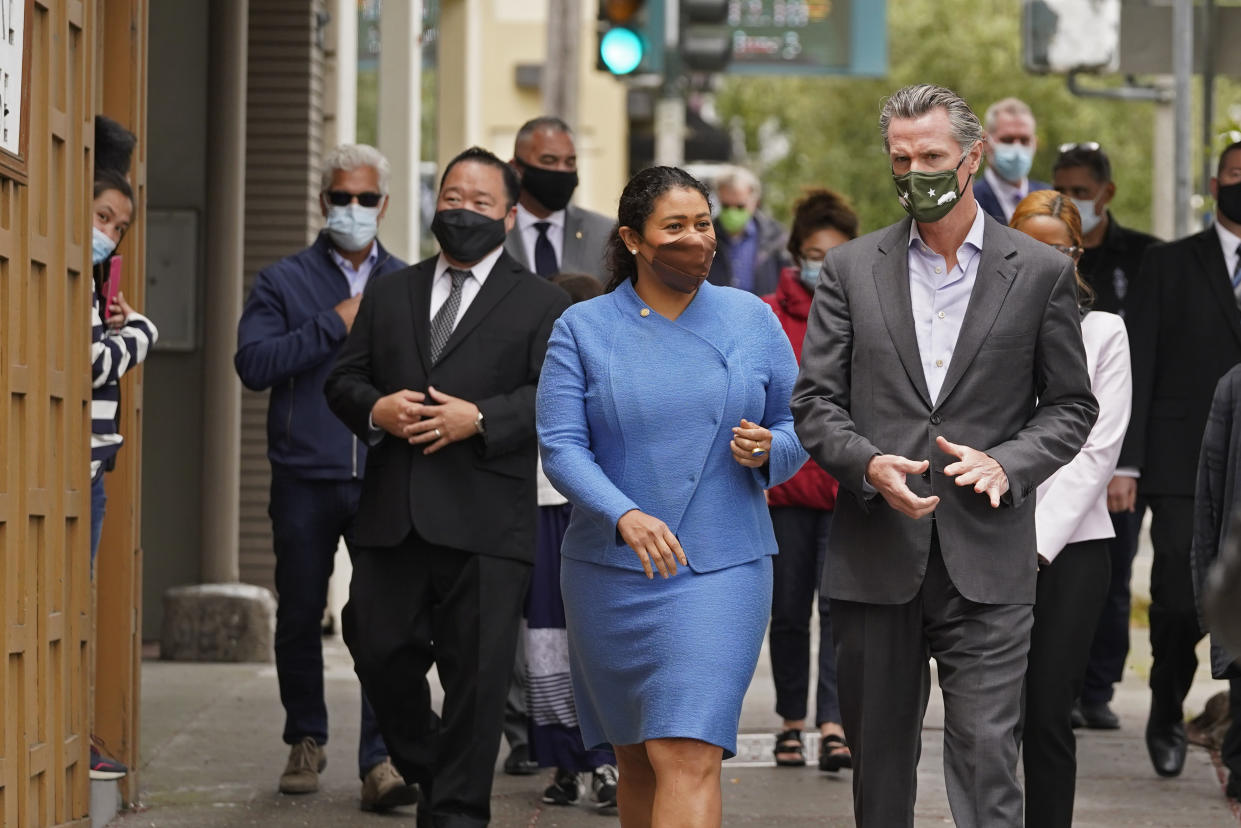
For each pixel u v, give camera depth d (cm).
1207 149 1722
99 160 950
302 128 1631
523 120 4053
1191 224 1936
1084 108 5131
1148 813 1020
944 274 738
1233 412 970
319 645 1053
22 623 805
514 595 868
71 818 886
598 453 733
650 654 713
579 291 1055
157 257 1602
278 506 1040
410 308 888
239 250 1579
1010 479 705
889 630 738
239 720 1271
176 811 1002
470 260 879
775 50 3328
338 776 1104
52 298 841
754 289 2178
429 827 877
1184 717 1251
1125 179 5131
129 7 999
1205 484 984
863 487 712
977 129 728
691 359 727
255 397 1661
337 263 1062
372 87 1916
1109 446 826
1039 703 802
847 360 744
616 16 1909
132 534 1001
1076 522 809
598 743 760
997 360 727
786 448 730
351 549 898
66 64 857
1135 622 1817
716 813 709
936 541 729
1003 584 725
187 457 1620
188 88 1598
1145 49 2006
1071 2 2006
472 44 2694
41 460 831
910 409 729
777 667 1149
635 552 708
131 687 1003
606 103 4100
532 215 1172
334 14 1698
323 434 1031
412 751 890
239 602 1532
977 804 720
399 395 855
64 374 858
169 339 1603
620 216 731
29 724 812
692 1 2152
